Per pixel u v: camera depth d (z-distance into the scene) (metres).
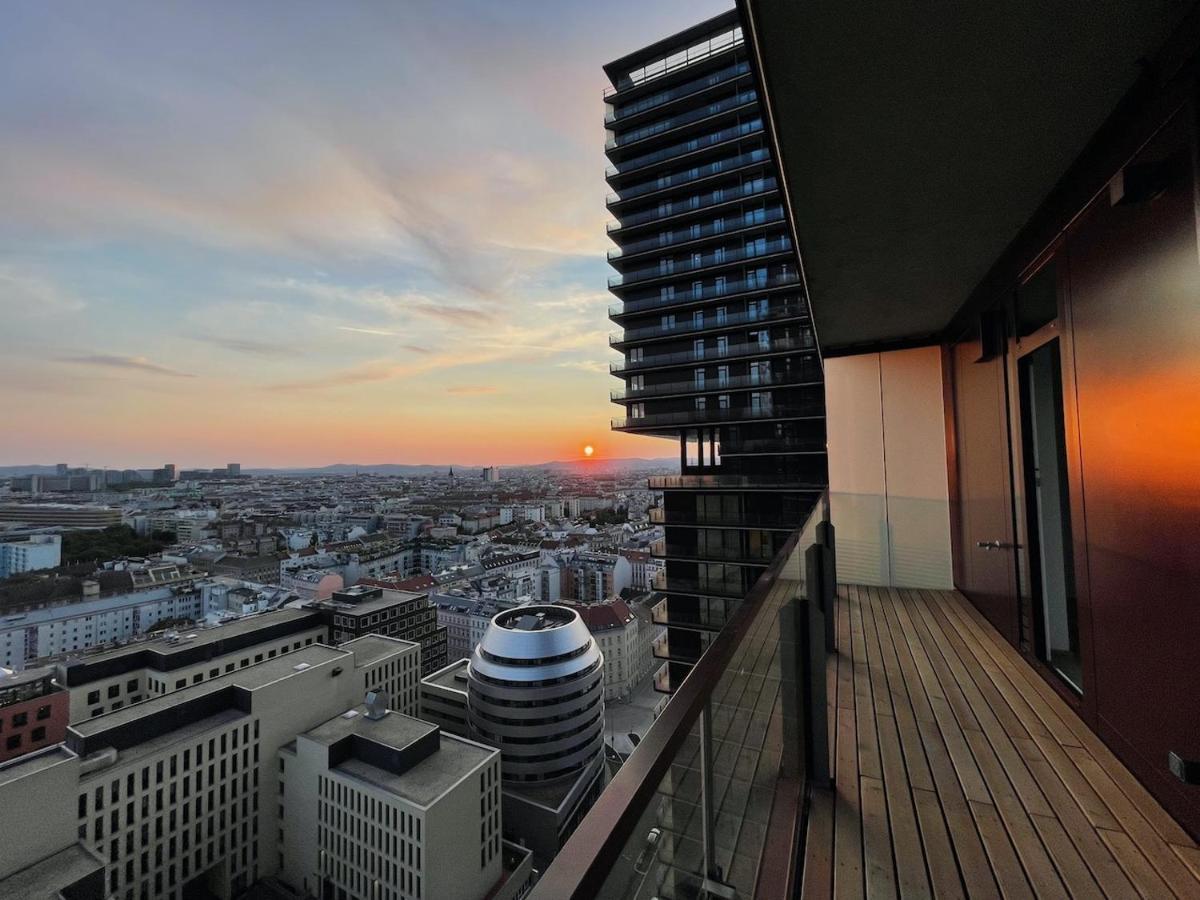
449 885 20.67
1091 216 2.42
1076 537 2.56
